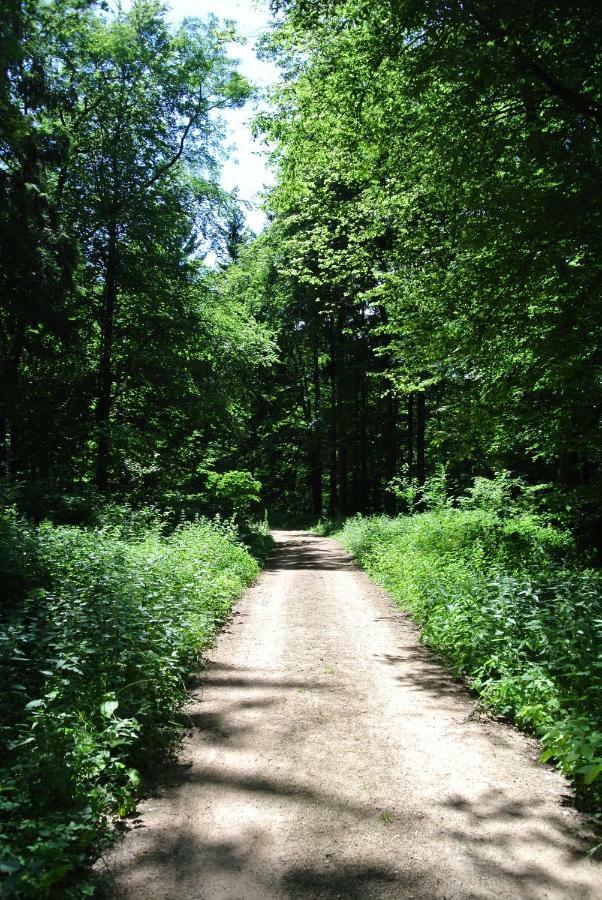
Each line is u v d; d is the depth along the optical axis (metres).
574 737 4.39
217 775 4.62
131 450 22.08
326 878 3.33
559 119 8.82
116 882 3.31
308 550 24.11
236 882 3.31
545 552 12.25
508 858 3.52
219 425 26.31
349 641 8.91
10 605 7.26
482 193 9.58
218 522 17.73
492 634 6.86
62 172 21.23
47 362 20.28
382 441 33.41
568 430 10.52
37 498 14.94
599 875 3.35
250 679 7.07
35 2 13.88
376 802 4.20
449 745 5.18
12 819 3.53
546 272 9.20
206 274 26.38
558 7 7.30
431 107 9.84
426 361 11.95
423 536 14.64
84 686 5.19
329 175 13.21
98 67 21.67
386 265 13.48
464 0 7.16
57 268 16.14
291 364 44.97
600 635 5.68
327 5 9.62
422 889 3.23
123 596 6.96
